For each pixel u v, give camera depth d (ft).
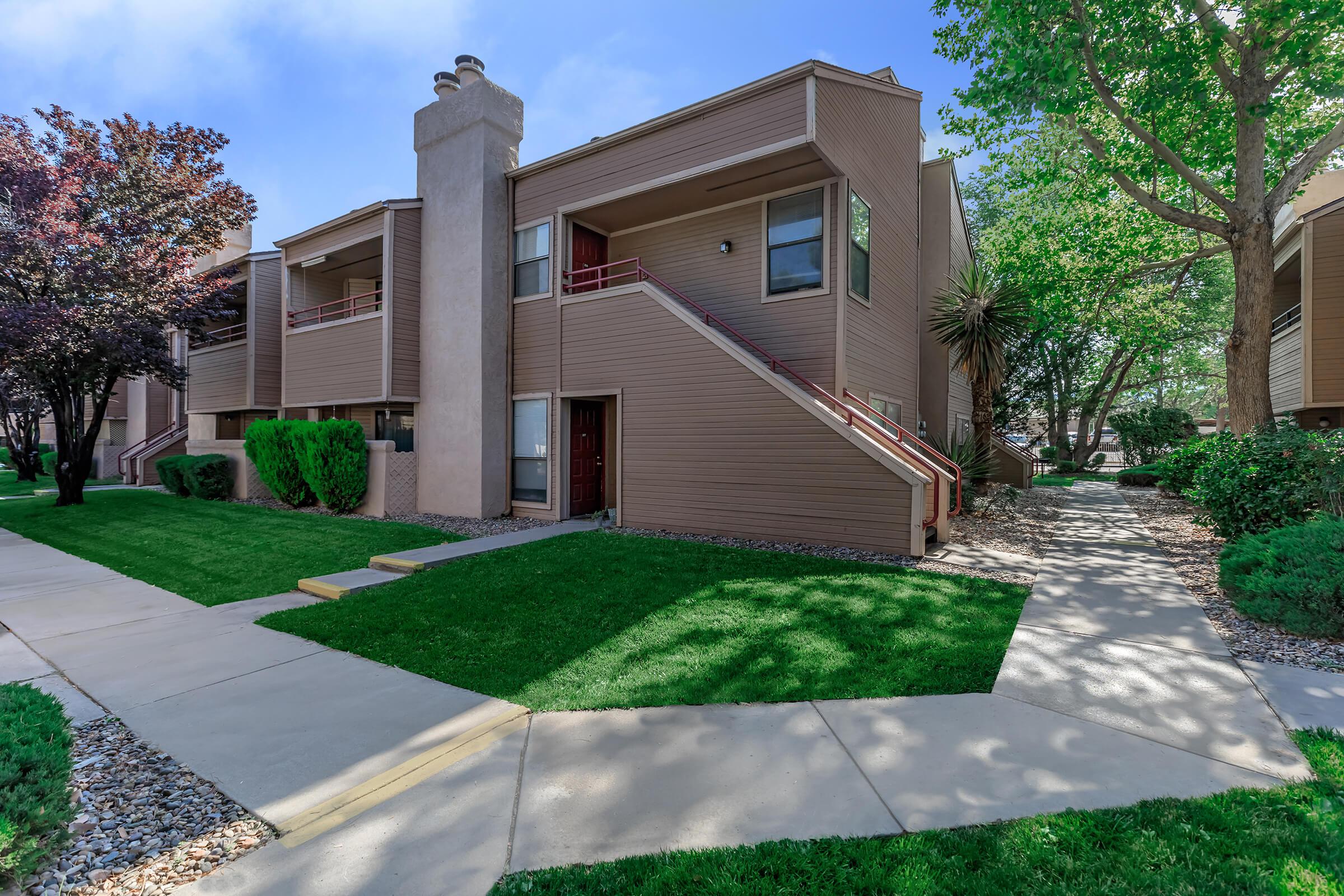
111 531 35.63
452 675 14.02
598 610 18.16
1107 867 7.15
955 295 45.19
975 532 31.07
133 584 24.11
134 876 7.47
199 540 31.55
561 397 35.04
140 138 46.06
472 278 36.29
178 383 50.72
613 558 23.81
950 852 7.51
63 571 26.63
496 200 36.76
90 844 8.11
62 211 42.14
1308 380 39.70
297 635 17.22
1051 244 50.31
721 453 29.01
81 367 44.16
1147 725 10.82
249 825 8.50
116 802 9.09
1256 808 8.22
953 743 10.33
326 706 12.46
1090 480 69.26
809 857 7.46
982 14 32.48
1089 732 10.57
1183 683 12.55
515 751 10.44
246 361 51.29
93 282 42.37
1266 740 10.14
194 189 47.78
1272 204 31.50
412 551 26.12
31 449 79.61
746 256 33.40
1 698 9.98
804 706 11.93
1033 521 34.99
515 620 17.53
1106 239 46.09
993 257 61.87
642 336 31.68
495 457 36.55
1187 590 19.71
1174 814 8.12
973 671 13.34
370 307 51.16
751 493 28.19
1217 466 25.64
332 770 9.92
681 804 8.77
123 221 44.32
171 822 8.59
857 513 25.68
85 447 47.75
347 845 7.98
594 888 7.04
